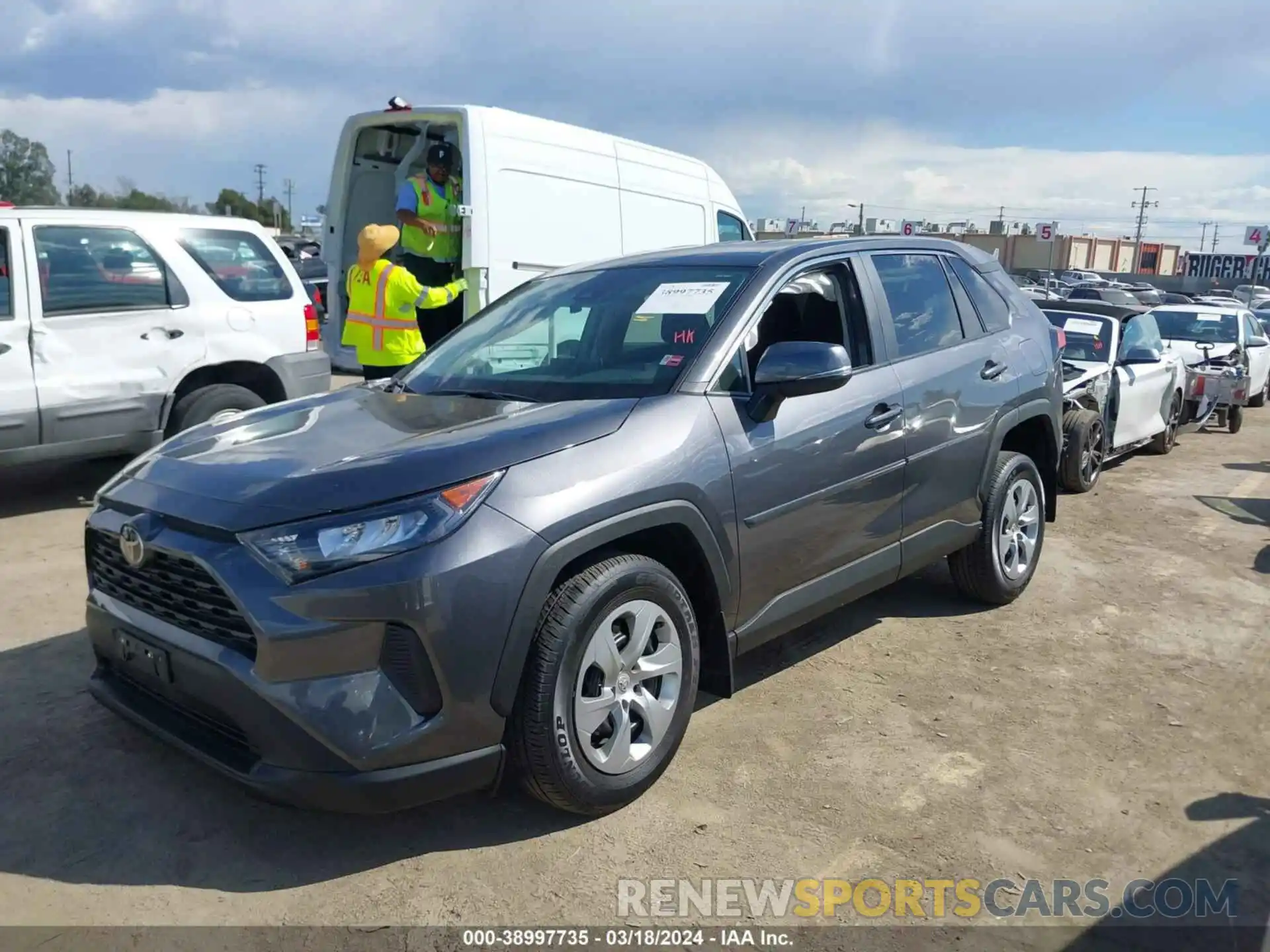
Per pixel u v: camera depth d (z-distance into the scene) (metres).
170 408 6.93
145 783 3.36
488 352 4.12
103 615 3.24
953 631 4.88
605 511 3.01
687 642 3.32
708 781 3.43
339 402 3.86
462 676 2.75
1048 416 5.21
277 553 2.70
